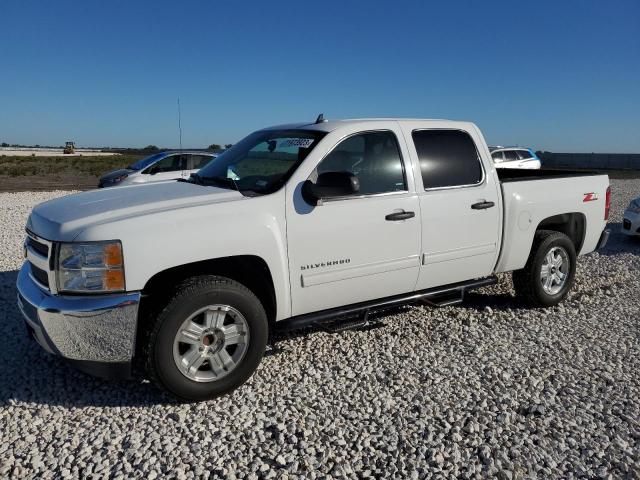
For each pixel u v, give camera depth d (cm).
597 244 644
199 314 380
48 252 367
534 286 576
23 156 6844
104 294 358
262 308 400
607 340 510
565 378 429
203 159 1664
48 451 325
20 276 427
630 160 5656
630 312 592
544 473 310
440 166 495
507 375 431
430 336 514
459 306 606
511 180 547
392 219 456
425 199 478
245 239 392
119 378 375
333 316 448
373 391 405
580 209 604
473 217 508
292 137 468
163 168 1609
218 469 309
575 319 567
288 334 513
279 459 317
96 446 332
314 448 331
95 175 3422
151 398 393
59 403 385
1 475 303
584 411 377
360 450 330
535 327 541
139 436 343
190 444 334
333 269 436
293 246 416
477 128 534
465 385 416
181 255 371
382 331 526
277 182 423
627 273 770
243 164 473
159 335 363
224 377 389
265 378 424
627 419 364
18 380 420
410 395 399
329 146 438
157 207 386
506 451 330
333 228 430
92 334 358
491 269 542
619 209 1588
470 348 486
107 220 368
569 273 603
